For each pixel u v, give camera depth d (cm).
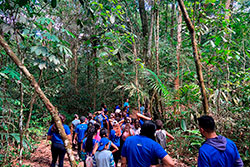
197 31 477
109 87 1082
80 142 566
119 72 867
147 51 747
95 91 1084
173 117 583
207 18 501
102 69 1005
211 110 491
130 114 1045
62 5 838
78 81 1164
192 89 491
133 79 705
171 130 598
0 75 331
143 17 875
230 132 498
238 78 492
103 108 812
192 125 574
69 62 1079
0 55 394
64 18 829
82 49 1100
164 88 516
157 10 668
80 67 1155
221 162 175
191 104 533
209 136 191
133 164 204
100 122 726
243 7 655
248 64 559
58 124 211
